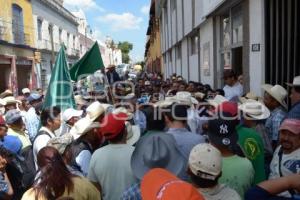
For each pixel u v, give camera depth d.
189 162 2.66
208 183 2.63
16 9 28.72
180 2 20.23
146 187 1.75
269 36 7.31
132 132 4.27
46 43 35.34
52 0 37.78
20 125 5.52
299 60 6.46
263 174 3.71
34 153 4.83
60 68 6.41
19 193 4.57
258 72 7.53
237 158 3.26
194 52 16.59
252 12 7.82
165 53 32.72
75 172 3.69
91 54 8.05
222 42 11.29
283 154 3.35
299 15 6.42
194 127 5.93
